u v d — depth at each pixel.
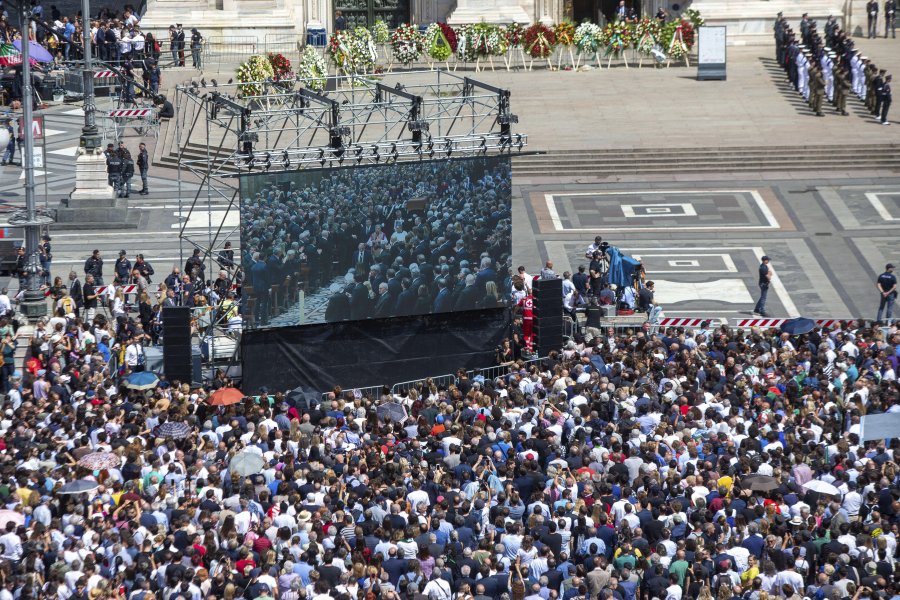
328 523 64.62
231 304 107.12
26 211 110.75
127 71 168.62
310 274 103.31
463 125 144.12
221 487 71.81
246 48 187.12
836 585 60.84
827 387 85.75
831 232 134.88
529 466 73.44
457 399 88.25
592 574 61.66
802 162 150.38
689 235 134.38
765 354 93.44
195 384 101.50
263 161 102.69
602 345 96.88
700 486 70.56
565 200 143.50
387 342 107.19
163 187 145.50
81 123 165.25
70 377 91.56
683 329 101.19
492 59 183.12
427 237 105.75
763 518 66.06
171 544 63.41
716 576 61.66
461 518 65.88
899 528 66.50
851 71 168.75
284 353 104.56
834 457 75.19
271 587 59.06
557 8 199.75
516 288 111.06
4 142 136.12
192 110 161.50
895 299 117.94
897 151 150.62
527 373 92.62
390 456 75.19
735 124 159.00
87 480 68.06
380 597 59.53
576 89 171.50
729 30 190.12
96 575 59.38
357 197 103.00
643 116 161.75
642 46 180.38
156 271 124.00
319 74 163.88
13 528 64.38
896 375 93.31
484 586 60.41
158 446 75.94
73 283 111.56
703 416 82.75
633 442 75.38
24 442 76.62
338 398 87.69
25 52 109.06
